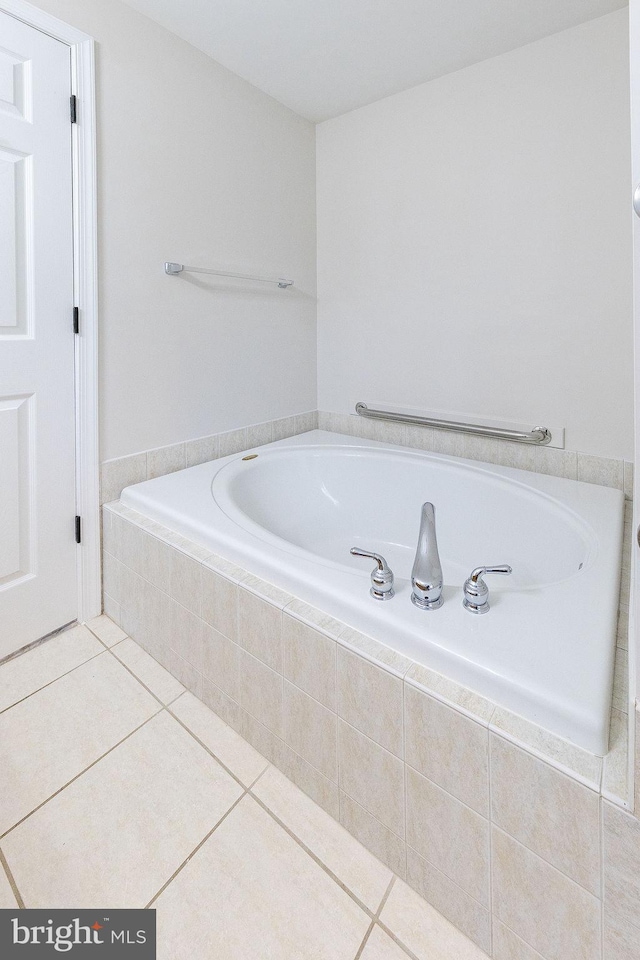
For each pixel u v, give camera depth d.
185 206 1.92
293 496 2.20
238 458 2.14
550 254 1.85
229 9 1.67
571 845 0.76
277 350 2.43
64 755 1.26
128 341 1.79
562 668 0.88
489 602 1.09
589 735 0.78
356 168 2.35
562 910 0.78
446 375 2.19
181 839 1.07
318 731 1.12
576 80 1.71
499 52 1.86
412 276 2.23
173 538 1.52
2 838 1.06
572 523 1.54
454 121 2.01
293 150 2.37
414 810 0.96
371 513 2.18
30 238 1.50
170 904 0.94
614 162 1.68
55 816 1.11
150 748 1.29
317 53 1.90
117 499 1.83
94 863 1.01
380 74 2.03
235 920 0.92
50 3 1.46
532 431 1.95
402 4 1.63
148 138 1.76
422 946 0.89
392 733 0.97
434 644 0.95
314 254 2.57
